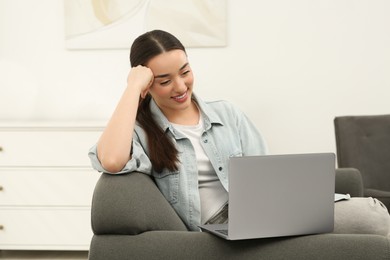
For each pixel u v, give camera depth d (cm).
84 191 311
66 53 351
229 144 188
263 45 345
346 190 221
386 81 344
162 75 175
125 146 154
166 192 175
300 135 349
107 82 351
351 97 346
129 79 172
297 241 133
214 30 343
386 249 128
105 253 136
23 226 314
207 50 346
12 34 352
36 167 312
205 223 181
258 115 349
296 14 343
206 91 349
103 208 138
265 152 197
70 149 310
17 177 313
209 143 185
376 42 342
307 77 346
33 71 353
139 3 345
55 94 353
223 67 347
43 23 351
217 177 186
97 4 346
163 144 174
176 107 181
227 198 185
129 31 346
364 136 295
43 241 314
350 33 342
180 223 163
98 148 156
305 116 348
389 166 291
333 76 345
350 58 344
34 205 314
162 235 137
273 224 133
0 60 353
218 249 134
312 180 135
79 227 312
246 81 347
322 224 138
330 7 342
